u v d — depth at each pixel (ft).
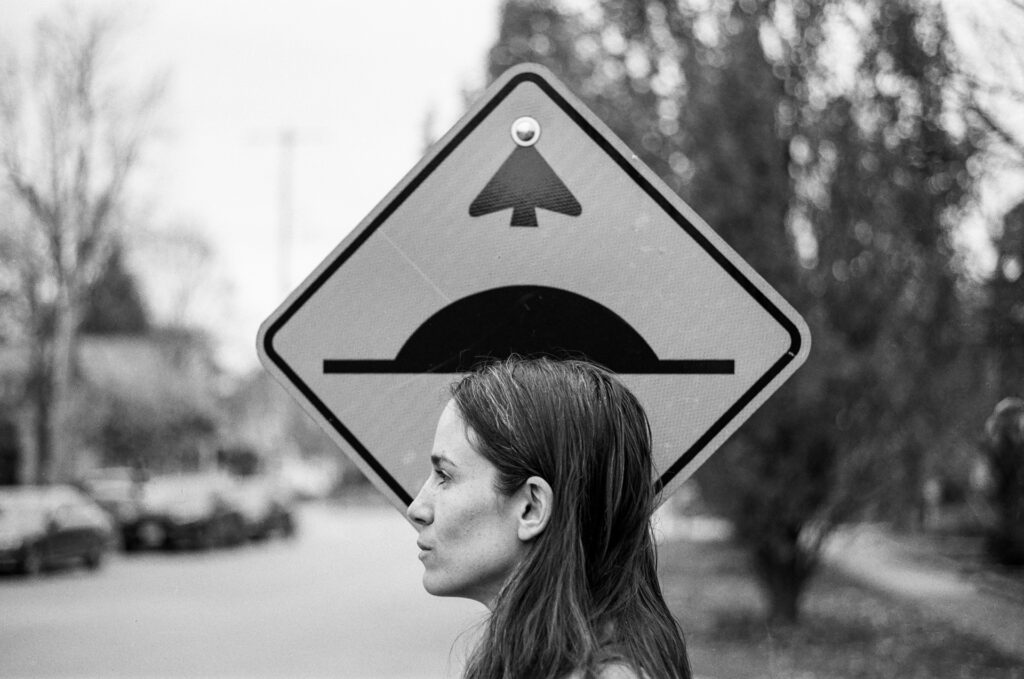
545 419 5.80
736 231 34.86
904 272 32.86
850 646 36.01
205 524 90.43
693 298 7.84
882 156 30.40
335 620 50.37
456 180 8.12
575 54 41.04
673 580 57.72
